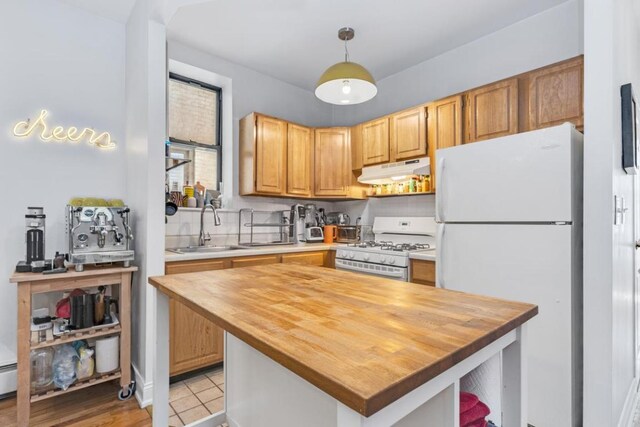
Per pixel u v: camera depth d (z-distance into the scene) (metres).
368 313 0.93
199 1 1.86
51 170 2.29
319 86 2.28
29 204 2.21
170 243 2.83
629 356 2.01
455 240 2.05
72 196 2.36
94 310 2.02
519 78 2.33
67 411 1.93
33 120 2.23
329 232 3.57
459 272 2.03
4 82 2.14
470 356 0.78
